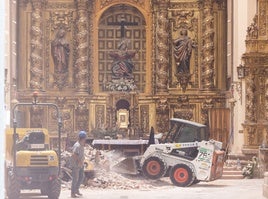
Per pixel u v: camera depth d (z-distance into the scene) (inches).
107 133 1455.5
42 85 1556.3
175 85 1561.3
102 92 1566.2
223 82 1540.4
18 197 717.9
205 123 1449.3
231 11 1453.0
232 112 1392.7
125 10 1592.0
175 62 1566.2
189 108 1545.3
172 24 1569.9
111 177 1025.5
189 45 1553.9
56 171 728.3
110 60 1583.4
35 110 1521.9
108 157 1104.2
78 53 1553.9
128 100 1553.9
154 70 1560.0
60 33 1563.7
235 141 1365.7
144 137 1477.6
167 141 1074.7
